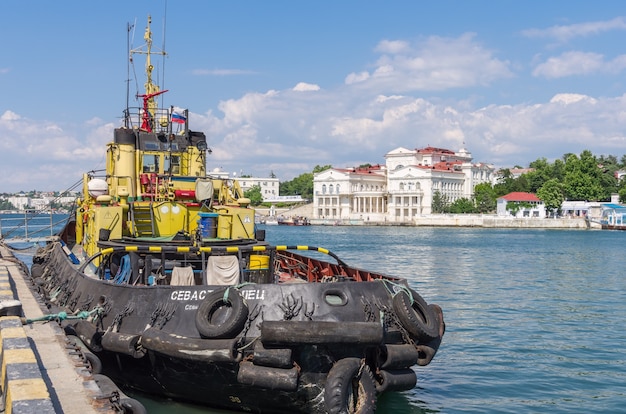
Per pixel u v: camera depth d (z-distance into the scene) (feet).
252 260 53.98
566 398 54.13
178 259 51.98
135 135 64.28
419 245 303.48
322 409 41.29
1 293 59.00
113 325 44.91
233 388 41.91
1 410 30.55
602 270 175.63
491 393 55.52
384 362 42.34
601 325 88.07
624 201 601.21
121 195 59.00
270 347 39.75
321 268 63.67
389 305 43.70
